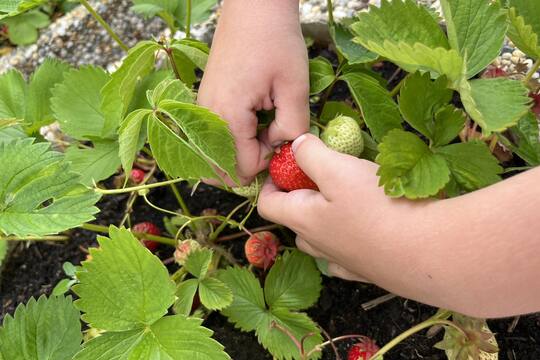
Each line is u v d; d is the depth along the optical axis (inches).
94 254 13.6
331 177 13.4
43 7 25.1
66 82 17.9
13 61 24.0
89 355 13.7
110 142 17.6
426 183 12.5
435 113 13.4
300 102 14.3
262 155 15.0
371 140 15.6
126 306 13.9
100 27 23.7
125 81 15.4
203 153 13.6
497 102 12.4
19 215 14.1
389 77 20.2
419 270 12.2
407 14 13.9
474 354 14.3
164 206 20.2
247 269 16.8
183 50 16.0
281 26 14.2
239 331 17.7
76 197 14.2
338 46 16.2
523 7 14.1
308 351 15.7
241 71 14.0
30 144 14.4
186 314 15.6
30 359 15.3
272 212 15.0
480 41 13.1
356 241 13.1
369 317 17.3
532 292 11.4
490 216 11.4
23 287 19.8
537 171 11.5
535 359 16.1
